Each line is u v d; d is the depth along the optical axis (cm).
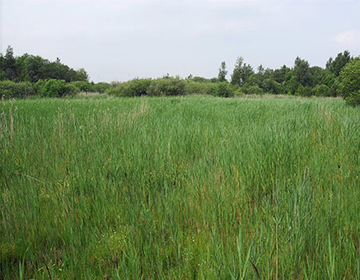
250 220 331
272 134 532
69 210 352
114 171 439
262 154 471
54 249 290
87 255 277
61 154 523
